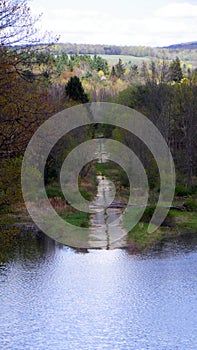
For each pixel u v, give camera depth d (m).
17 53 23.41
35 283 31.42
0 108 22.47
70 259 36.84
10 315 26.27
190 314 26.48
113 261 36.56
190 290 30.20
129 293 29.56
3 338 23.45
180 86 73.31
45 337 23.58
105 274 33.47
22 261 36.25
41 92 34.41
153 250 39.91
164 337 23.70
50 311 26.84
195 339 23.50
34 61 25.03
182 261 36.56
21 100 23.28
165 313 26.62
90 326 24.86
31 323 25.22
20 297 28.97
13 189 24.19
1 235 24.89
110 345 22.83
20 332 24.12
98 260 36.91
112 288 30.52
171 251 39.53
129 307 27.50
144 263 35.94
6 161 23.69
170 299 28.73
